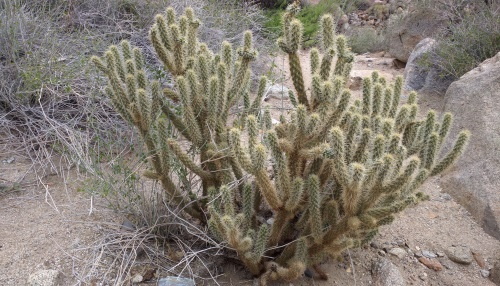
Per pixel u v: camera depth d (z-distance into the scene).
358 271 2.65
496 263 2.71
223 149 2.39
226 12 6.37
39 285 2.32
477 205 3.21
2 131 3.62
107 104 3.69
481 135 3.53
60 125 3.48
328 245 2.25
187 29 2.68
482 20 5.57
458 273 2.72
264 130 3.02
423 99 5.29
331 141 1.96
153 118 2.53
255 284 2.43
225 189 2.19
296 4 2.28
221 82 2.46
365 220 2.04
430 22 6.49
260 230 2.17
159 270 2.48
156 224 2.56
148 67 4.19
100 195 2.79
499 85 3.73
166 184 2.56
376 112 2.40
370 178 1.92
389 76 6.07
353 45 7.94
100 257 2.43
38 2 5.02
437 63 5.40
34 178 3.26
